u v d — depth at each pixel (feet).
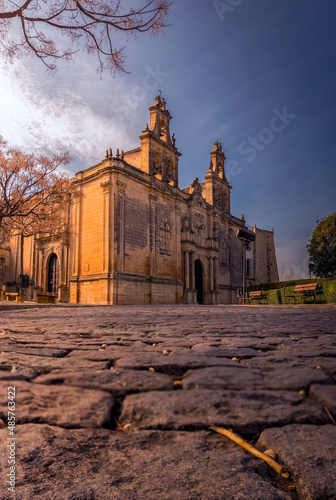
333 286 63.21
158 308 56.70
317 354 11.44
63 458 4.83
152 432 5.63
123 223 94.07
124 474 4.44
